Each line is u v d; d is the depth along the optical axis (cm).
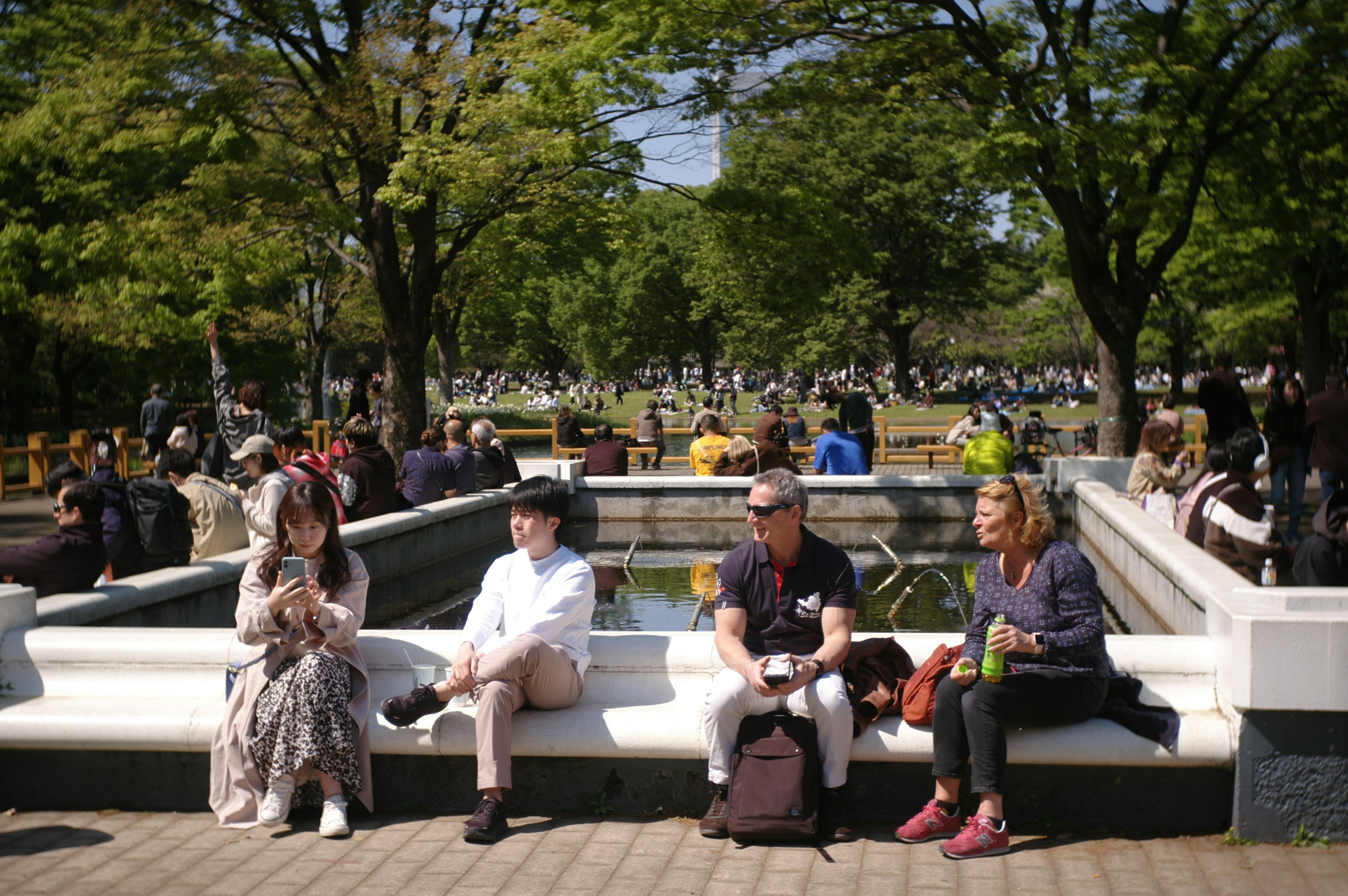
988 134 1416
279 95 1606
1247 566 770
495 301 3938
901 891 409
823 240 1745
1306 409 1295
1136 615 956
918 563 1176
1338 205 1670
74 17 1620
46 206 2167
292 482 777
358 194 1814
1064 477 1544
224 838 473
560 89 1477
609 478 1583
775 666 455
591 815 496
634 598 980
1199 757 454
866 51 1594
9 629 541
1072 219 1596
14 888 421
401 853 454
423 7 1577
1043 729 465
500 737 475
